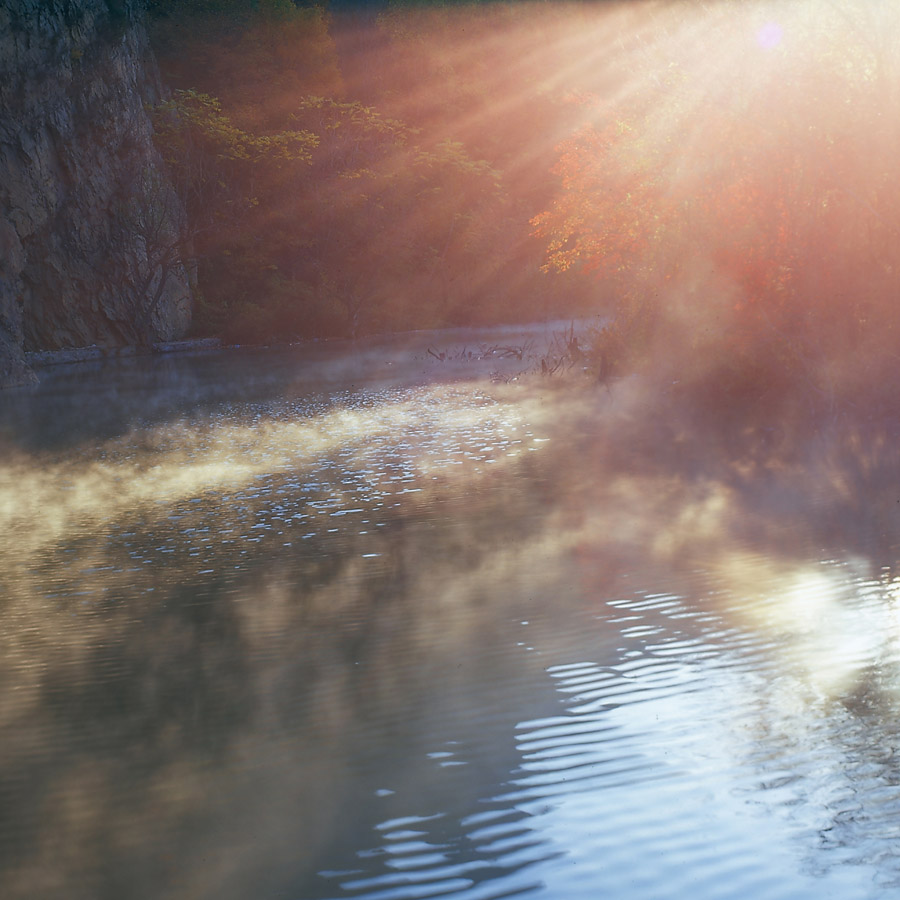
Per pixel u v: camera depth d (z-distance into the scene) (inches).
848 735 198.2
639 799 179.2
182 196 2212.1
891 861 155.9
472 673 246.4
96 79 1850.4
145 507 501.0
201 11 2536.9
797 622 268.5
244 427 794.8
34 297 1786.4
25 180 1665.8
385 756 202.7
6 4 1595.7
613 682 233.8
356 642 277.1
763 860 158.9
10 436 823.1
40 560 400.5
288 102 2405.3
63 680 260.5
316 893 158.2
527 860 163.5
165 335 2076.8
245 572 362.9
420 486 507.8
